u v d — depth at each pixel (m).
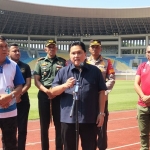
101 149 6.36
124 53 70.88
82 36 70.19
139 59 62.97
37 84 6.21
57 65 6.33
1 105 4.36
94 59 6.34
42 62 6.41
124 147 7.52
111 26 68.00
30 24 64.25
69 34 70.06
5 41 4.48
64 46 71.06
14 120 4.60
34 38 68.81
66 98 4.11
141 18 64.25
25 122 6.38
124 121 11.74
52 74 6.29
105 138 6.37
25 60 58.84
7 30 63.88
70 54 4.21
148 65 5.63
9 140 4.57
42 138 6.32
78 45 4.15
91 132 4.09
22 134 6.31
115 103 18.20
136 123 11.27
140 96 5.56
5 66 4.52
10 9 57.06
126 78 55.94
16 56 6.47
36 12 60.62
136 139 8.48
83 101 4.02
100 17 65.06
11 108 4.54
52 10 62.28
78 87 3.99
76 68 4.17
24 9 58.91
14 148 4.61
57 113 6.15
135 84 5.74
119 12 64.25
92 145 4.09
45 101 6.26
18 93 4.56
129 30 68.62
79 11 64.25
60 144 6.21
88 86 4.06
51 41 6.36
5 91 4.46
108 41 69.75
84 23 67.19
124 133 9.36
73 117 4.00
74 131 4.06
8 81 4.50
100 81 4.18
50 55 6.40
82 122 3.99
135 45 70.94
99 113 4.17
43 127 6.30
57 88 4.01
